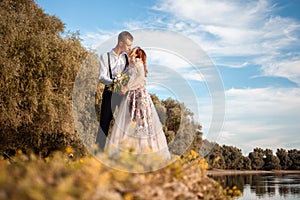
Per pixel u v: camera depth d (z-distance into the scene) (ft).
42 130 38.52
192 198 11.27
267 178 117.29
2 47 35.12
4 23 35.78
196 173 12.96
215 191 13.64
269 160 182.09
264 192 60.75
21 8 44.39
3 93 35.22
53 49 39.06
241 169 148.97
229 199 14.24
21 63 36.32
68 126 38.22
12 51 36.63
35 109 36.14
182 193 10.66
